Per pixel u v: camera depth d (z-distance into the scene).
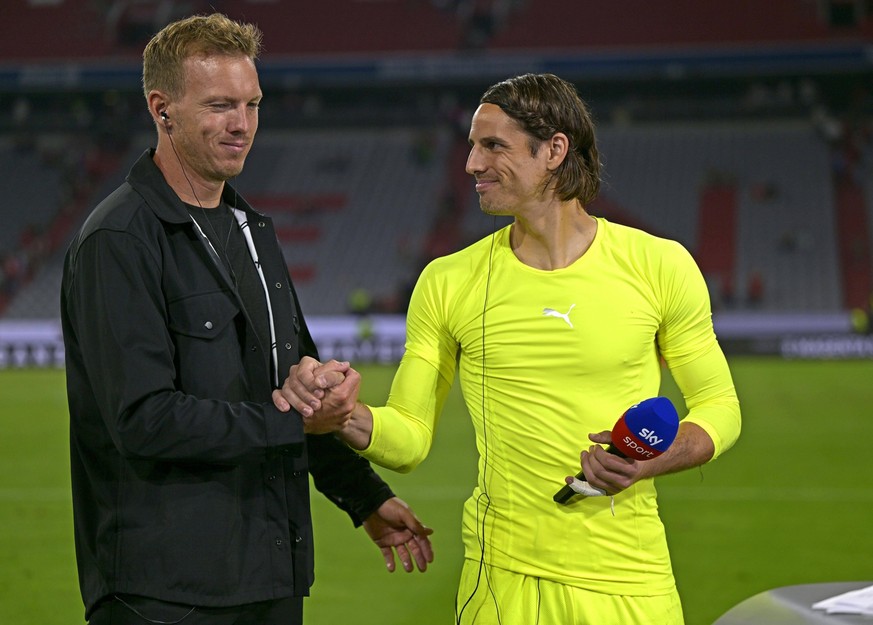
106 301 2.23
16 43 30.36
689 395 2.64
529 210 2.54
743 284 23.00
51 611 4.85
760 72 27.45
